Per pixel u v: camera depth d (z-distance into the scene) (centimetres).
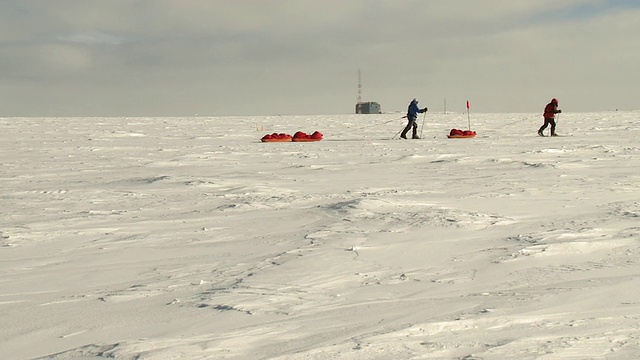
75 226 812
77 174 1436
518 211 881
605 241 668
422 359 362
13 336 416
